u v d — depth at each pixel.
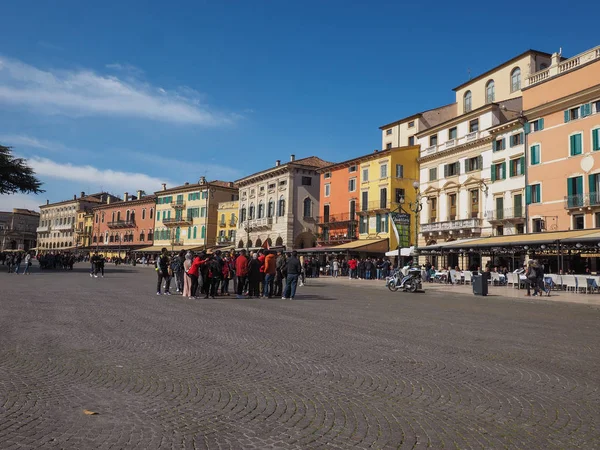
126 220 98.75
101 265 35.97
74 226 114.50
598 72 32.75
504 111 41.78
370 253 50.94
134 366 6.91
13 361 7.04
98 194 119.69
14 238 133.62
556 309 17.28
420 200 49.28
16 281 27.03
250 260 19.61
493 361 7.69
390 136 56.19
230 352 8.04
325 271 51.00
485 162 41.59
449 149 45.22
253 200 71.31
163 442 4.18
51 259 51.50
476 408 5.27
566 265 34.06
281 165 63.75
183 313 13.33
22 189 51.16
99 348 8.13
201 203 82.06
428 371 6.94
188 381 6.16
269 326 11.17
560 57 37.25
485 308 17.12
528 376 6.72
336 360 7.57
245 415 4.92
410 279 25.62
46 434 4.33
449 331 10.99
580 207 32.97
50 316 11.99
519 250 29.69
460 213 44.12
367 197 54.34
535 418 4.96
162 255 20.20
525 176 37.31
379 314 14.30
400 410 5.16
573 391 5.98
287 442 4.24
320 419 4.84
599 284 24.20
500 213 39.81
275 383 6.16
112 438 4.26
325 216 61.53
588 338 10.29
